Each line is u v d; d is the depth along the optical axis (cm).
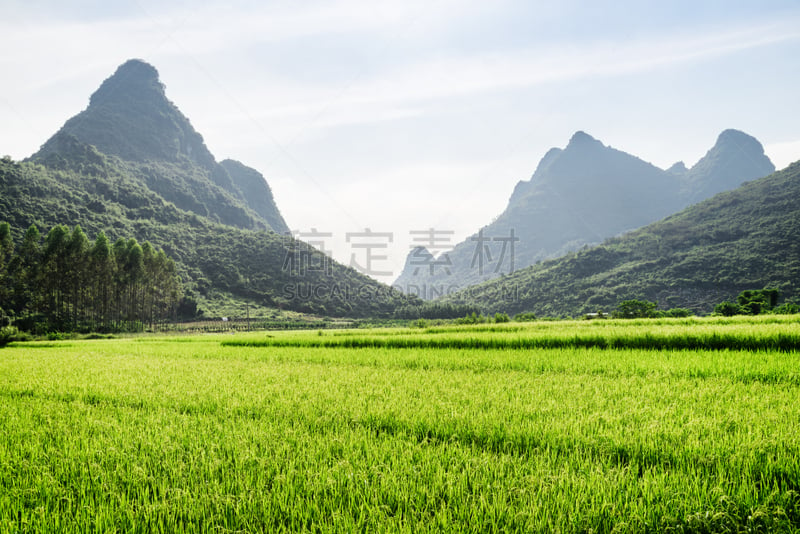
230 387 1118
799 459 507
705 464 514
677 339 1770
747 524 392
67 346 3716
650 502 421
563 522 395
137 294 8562
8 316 6412
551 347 1983
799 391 930
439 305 12938
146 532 407
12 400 1023
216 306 11594
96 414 850
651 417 716
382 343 2384
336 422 741
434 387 1064
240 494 449
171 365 1736
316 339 2620
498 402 859
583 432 640
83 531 408
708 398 877
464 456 552
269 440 635
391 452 575
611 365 1373
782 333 1590
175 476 511
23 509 441
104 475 515
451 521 397
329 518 412
